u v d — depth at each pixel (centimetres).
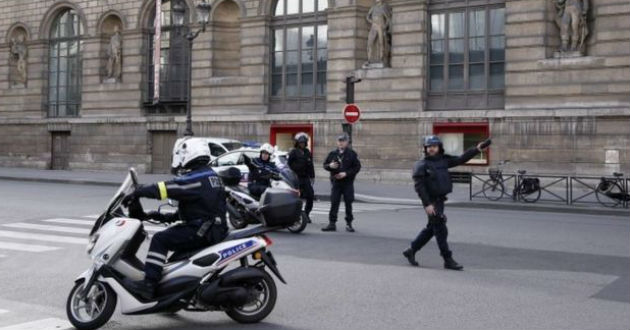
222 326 717
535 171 2480
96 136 3756
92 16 3753
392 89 2809
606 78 2348
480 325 715
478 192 2219
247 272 707
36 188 2686
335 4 2939
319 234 1410
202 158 713
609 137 2338
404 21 2780
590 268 1039
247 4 3200
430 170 1023
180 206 713
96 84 3747
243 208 1353
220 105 3303
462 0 2689
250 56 3198
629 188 1961
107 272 686
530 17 2492
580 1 2409
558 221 1673
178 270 694
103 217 704
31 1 3988
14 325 717
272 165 1431
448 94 2725
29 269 1037
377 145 2836
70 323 720
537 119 2473
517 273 998
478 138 2631
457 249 1217
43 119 3959
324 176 2958
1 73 4109
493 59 2633
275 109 3175
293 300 827
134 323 732
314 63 3053
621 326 711
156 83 3303
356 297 842
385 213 1823
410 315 756
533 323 723
